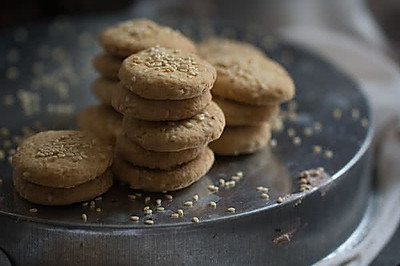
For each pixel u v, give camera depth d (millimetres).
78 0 784
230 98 473
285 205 429
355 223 487
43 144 437
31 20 776
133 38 484
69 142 440
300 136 509
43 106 540
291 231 436
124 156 443
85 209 423
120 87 436
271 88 474
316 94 567
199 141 425
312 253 450
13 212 416
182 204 431
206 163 451
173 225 408
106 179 437
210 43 577
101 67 495
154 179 438
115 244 408
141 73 419
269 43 649
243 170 468
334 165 471
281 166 473
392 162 545
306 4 733
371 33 748
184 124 428
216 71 475
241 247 423
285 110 546
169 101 422
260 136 487
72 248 410
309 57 626
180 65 433
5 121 518
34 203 425
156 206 428
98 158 428
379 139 573
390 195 518
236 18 743
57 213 418
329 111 544
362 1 789
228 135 478
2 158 474
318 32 710
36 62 604
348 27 743
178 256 414
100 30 663
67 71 594
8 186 442
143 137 425
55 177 413
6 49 624
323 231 453
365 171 495
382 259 458
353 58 672
